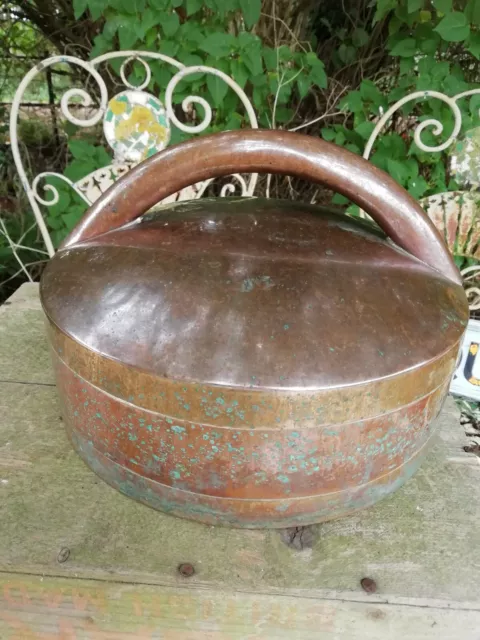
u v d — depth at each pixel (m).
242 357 0.41
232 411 0.41
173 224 0.54
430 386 0.47
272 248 0.50
